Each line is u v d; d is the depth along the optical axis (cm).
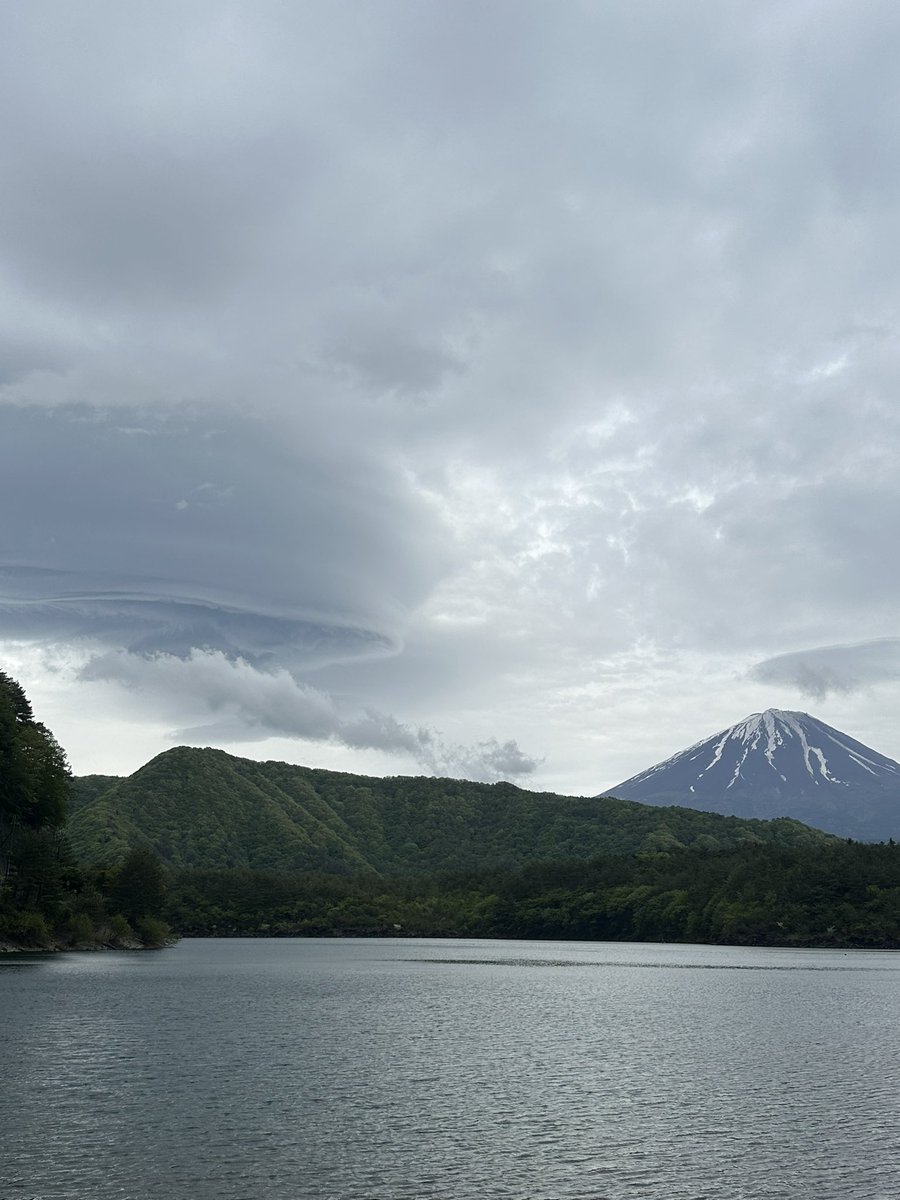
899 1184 3816
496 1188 3688
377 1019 8719
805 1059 6744
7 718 15325
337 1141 4262
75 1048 6469
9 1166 3822
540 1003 10556
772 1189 3744
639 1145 4306
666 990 12362
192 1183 3659
